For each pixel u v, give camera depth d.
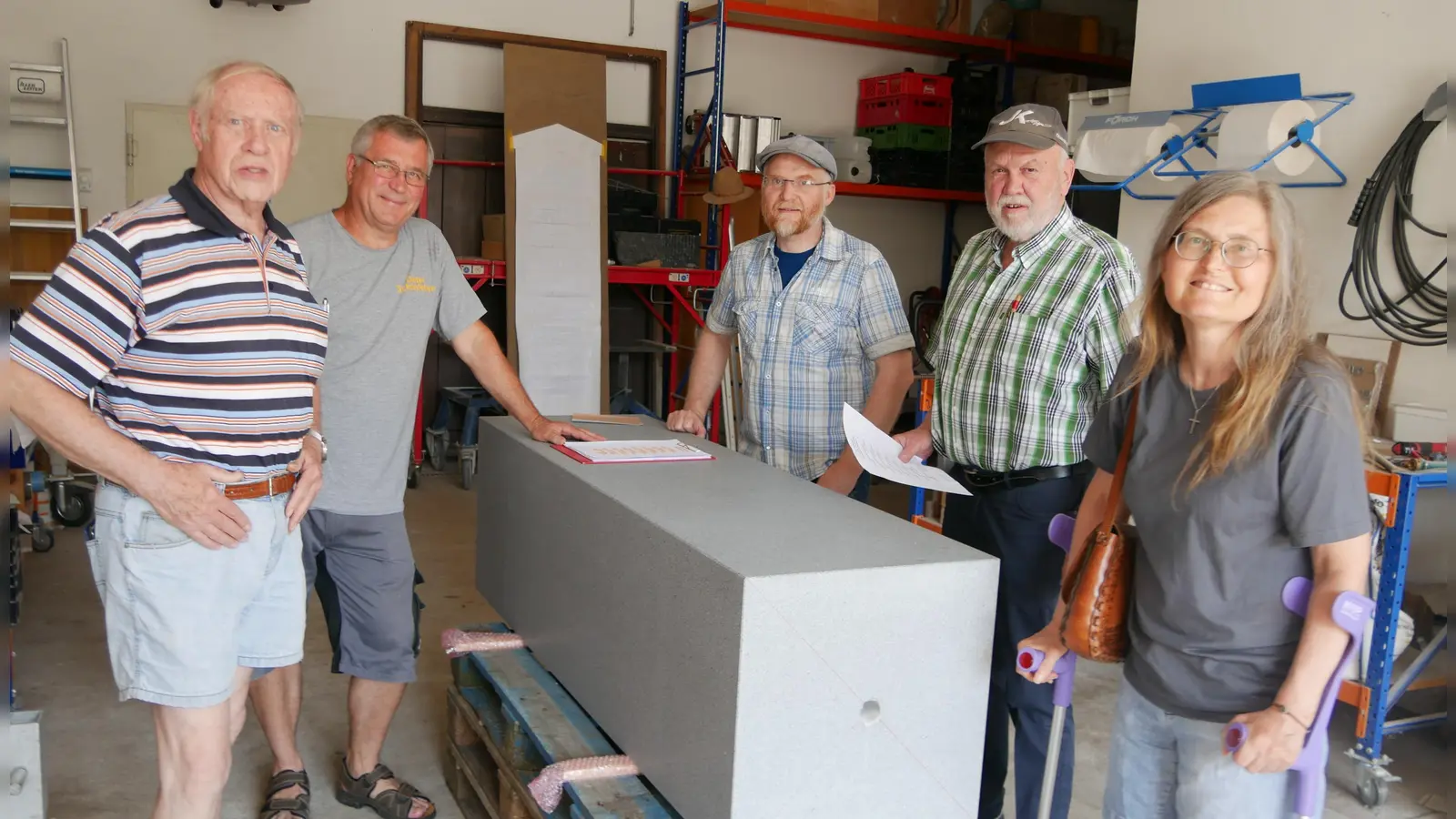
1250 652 1.44
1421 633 3.25
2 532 2.07
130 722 3.05
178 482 1.67
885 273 2.65
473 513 5.41
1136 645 1.58
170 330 1.68
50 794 2.63
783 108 7.36
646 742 1.81
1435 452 3.09
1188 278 1.41
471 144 6.51
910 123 7.20
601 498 1.97
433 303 2.48
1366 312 3.74
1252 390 1.38
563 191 6.06
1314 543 1.36
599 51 6.65
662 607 1.72
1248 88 3.86
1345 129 3.84
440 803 2.69
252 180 1.71
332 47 6.10
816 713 1.55
